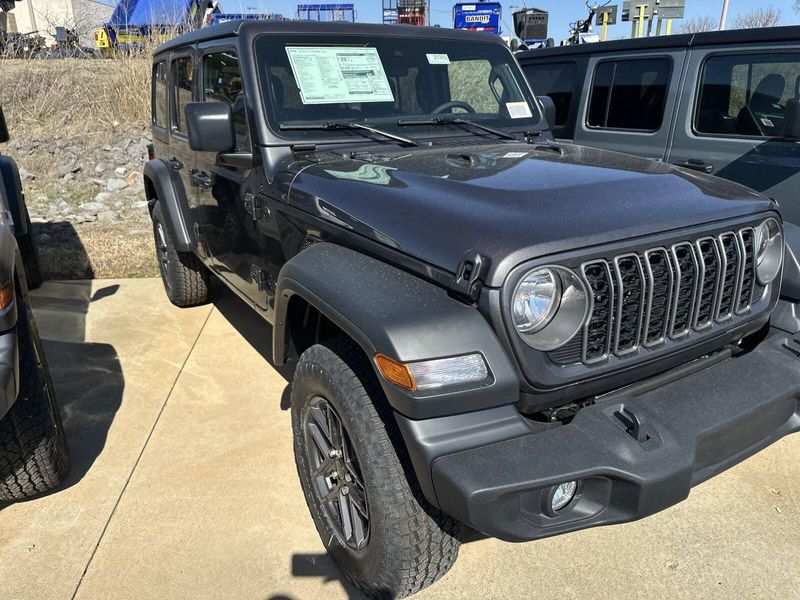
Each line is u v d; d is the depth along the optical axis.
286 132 2.89
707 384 2.11
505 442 1.81
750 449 2.12
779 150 4.27
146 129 10.09
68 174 8.96
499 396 1.81
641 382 2.10
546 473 1.72
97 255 6.31
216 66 3.34
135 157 9.38
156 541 2.60
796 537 2.51
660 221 1.98
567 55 5.69
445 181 2.27
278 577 2.42
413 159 2.65
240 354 4.23
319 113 2.99
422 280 1.96
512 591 2.32
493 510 1.72
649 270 1.93
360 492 2.20
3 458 2.59
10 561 2.50
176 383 3.86
